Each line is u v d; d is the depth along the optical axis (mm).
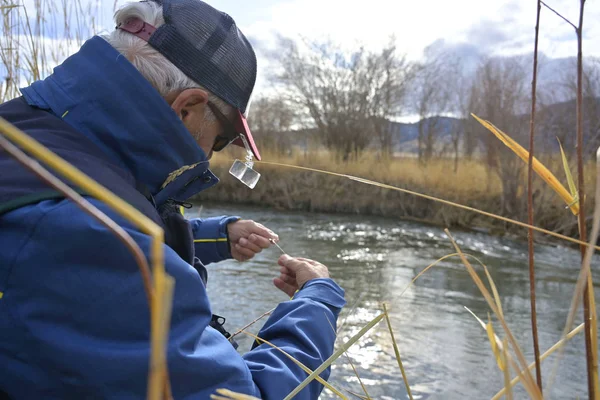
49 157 246
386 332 4105
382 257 7180
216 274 5738
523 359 530
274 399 889
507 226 9344
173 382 757
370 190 11672
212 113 1056
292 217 10875
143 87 905
